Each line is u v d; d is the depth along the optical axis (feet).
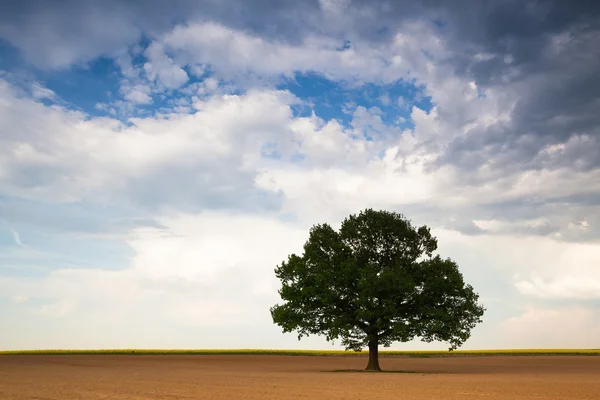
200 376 146.41
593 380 127.85
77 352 407.23
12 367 211.61
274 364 260.21
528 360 319.47
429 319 177.06
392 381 123.13
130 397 82.74
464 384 111.96
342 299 187.21
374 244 195.72
